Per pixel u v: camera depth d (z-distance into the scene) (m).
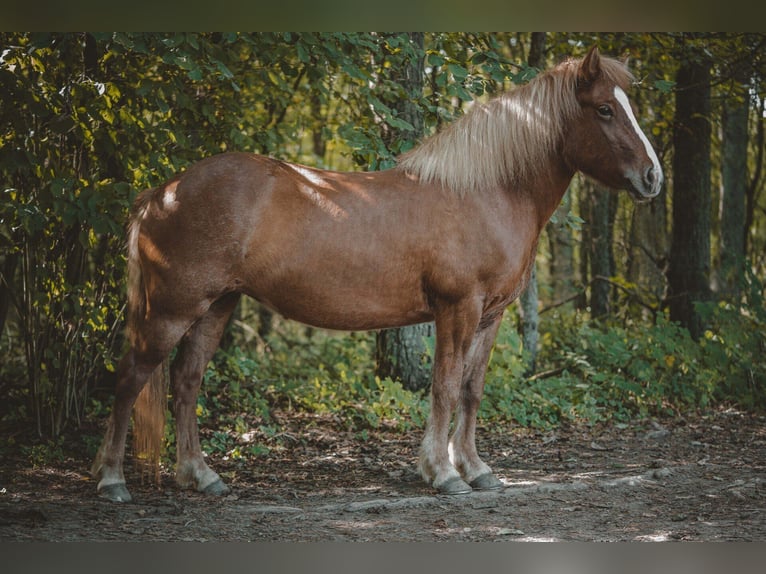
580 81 4.89
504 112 4.93
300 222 4.59
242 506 4.51
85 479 5.15
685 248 9.48
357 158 6.46
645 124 10.41
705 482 5.23
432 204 4.77
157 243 4.58
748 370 8.28
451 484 4.86
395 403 7.30
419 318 4.93
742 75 9.19
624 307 10.80
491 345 5.18
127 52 5.85
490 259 4.81
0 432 6.15
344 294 4.70
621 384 7.79
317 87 6.53
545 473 5.56
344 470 5.62
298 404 7.55
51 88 5.48
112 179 5.61
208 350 4.98
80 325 6.10
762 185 12.81
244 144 6.68
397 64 6.67
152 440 4.74
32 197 5.70
